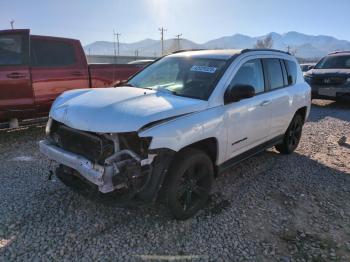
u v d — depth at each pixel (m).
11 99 6.29
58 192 4.21
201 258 3.07
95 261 2.97
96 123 3.12
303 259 3.12
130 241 3.26
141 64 8.24
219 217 3.76
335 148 6.60
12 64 6.25
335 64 12.19
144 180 3.14
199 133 3.46
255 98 4.44
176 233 3.42
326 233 3.54
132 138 3.17
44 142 3.75
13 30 6.28
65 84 6.89
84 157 3.24
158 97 3.65
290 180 4.89
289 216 3.86
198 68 4.21
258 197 4.29
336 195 4.45
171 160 3.27
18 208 3.80
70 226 3.47
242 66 4.27
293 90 5.47
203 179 3.76
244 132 4.23
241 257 3.11
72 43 7.04
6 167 5.04
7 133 7.01
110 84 7.57
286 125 5.48
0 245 3.14
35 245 3.15
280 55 5.34
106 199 3.21
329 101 13.23
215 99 3.75
